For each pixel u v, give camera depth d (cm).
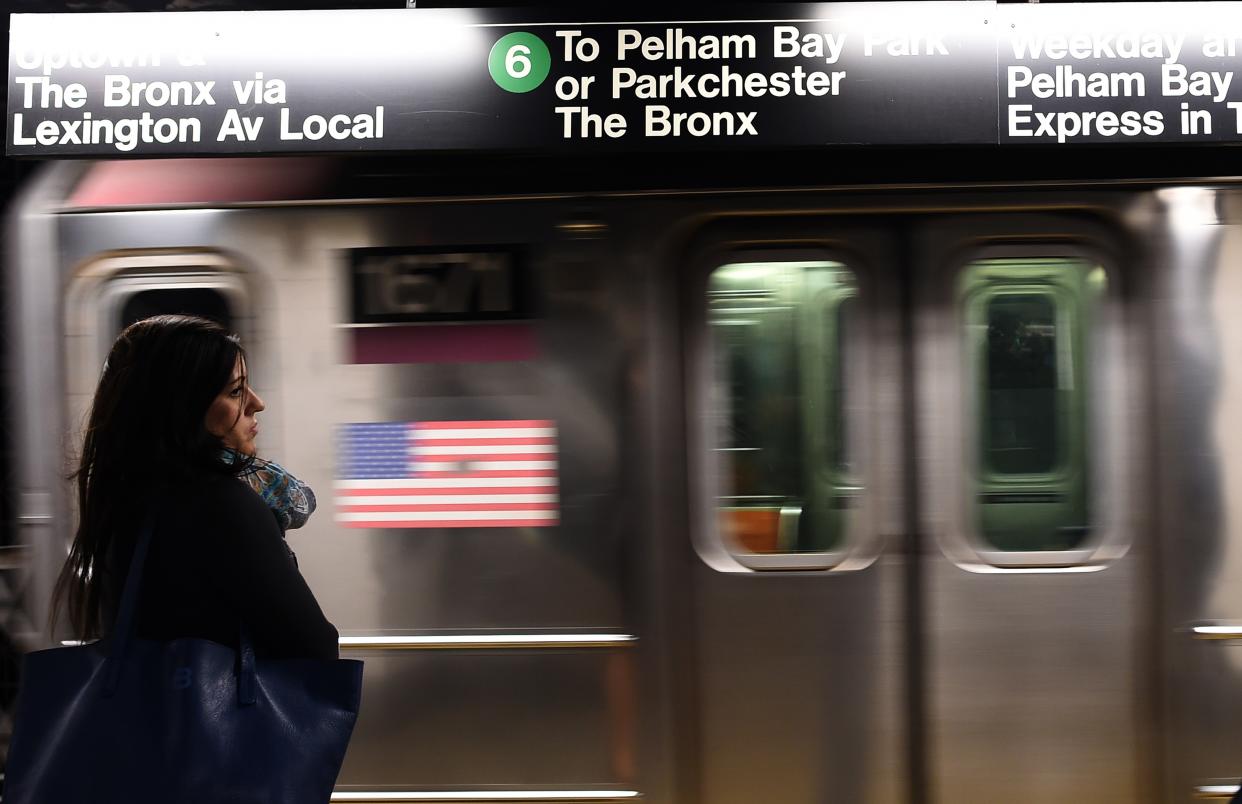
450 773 315
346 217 315
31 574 316
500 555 314
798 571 315
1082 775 312
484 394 313
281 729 166
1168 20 301
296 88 306
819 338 319
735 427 319
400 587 314
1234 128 301
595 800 314
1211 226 310
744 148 304
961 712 313
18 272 318
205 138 306
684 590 315
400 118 306
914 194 312
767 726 315
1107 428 315
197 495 175
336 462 315
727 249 319
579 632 313
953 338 317
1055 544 316
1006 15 301
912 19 302
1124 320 315
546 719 314
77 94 306
